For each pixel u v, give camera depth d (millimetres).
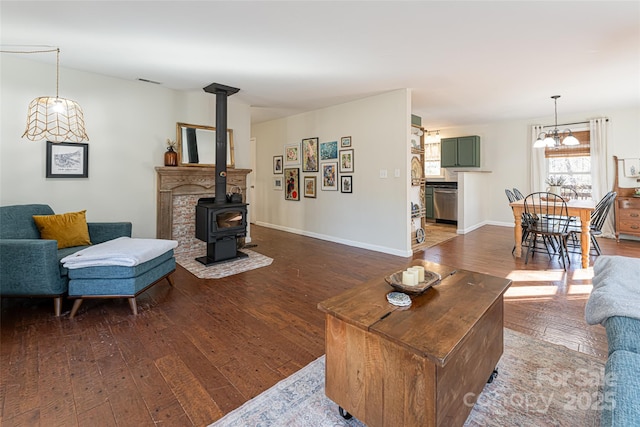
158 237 4117
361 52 2949
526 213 4164
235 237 4086
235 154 4895
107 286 2469
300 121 5789
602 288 1505
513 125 6578
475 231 6160
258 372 1771
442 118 6293
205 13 2252
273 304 2703
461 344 1167
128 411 1475
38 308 2611
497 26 2443
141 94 3957
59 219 2938
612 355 1141
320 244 5066
